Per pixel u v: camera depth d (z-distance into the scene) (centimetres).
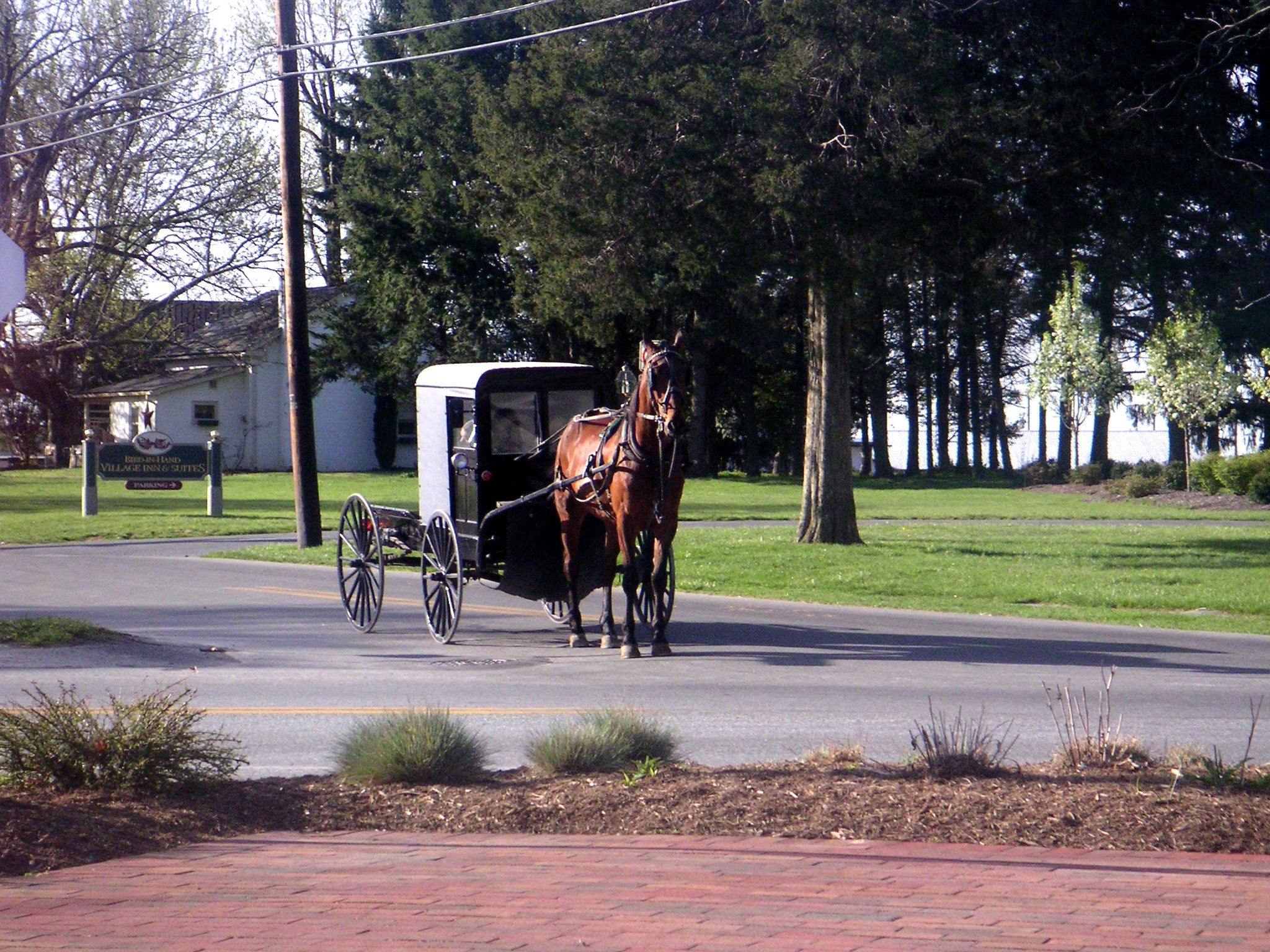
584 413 1462
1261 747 898
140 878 560
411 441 6619
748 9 2300
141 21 4756
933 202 2242
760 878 555
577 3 2411
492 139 2638
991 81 2220
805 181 2128
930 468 8162
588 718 822
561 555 1439
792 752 870
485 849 608
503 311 5212
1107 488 4928
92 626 1430
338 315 5925
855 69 2088
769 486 5353
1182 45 2192
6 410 6081
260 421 6166
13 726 709
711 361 6125
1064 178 2256
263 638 1485
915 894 532
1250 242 2312
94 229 4872
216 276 5031
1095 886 541
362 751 754
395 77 5300
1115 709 1054
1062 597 1928
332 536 2992
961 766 732
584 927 491
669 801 678
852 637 1528
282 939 479
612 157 2298
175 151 4853
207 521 3350
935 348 7231
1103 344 5969
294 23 2598
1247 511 3947
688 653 1392
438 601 1463
